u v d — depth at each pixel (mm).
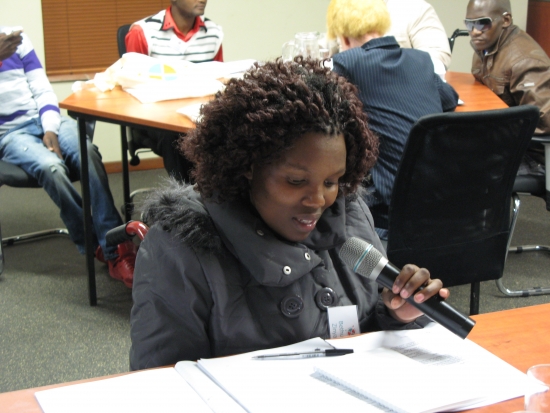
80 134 2619
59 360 2324
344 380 879
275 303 1058
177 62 2990
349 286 1155
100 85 2902
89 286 2725
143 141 3254
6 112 3203
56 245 3389
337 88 977
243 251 1017
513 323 1126
